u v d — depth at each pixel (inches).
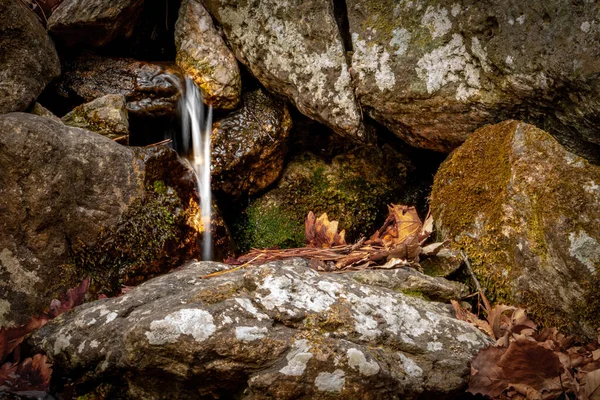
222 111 125.4
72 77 113.9
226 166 121.4
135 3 115.6
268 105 127.0
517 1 89.8
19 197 87.5
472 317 83.7
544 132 86.9
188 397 69.6
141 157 103.5
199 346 64.2
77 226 93.0
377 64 107.1
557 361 68.2
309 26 111.7
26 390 71.8
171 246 103.7
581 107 87.7
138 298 77.9
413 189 131.6
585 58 83.4
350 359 65.0
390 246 103.1
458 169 100.0
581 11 83.6
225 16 120.2
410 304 78.9
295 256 100.8
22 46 99.3
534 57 89.4
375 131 120.3
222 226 117.0
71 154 92.3
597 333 79.1
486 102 97.7
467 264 94.0
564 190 81.4
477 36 96.0
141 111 114.9
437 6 99.1
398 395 67.0
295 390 63.7
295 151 134.2
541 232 83.6
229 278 80.9
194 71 121.1
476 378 70.4
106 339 72.3
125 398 73.2
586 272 79.0
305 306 70.2
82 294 89.0
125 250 97.4
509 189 88.4
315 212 128.0
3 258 86.6
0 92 96.7
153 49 130.0
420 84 103.0
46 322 80.5
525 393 69.3
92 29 112.5
